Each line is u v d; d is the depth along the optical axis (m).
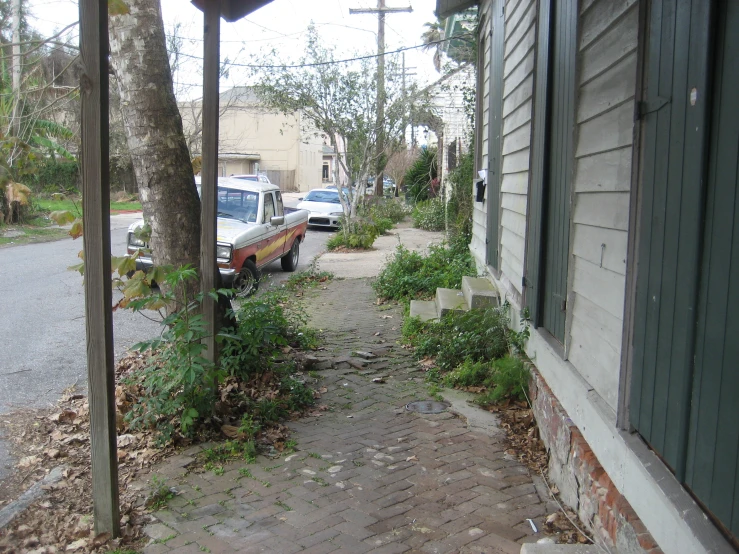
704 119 2.14
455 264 10.58
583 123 3.83
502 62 7.42
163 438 4.40
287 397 5.39
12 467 4.30
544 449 4.51
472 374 5.95
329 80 16.22
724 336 2.00
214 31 4.87
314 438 4.75
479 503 3.76
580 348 3.79
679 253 2.35
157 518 3.57
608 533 3.02
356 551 3.23
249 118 48.09
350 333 8.03
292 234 13.67
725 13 2.04
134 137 5.57
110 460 3.35
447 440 4.73
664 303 2.49
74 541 3.38
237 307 9.48
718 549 1.97
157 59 5.54
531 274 5.30
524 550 3.01
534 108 5.34
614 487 3.06
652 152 2.65
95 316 3.29
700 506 2.18
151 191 5.59
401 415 5.26
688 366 2.25
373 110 17.05
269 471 4.18
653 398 2.60
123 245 16.03
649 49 2.71
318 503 3.74
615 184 3.16
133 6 5.40
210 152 4.98
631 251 2.87
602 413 3.20
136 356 6.84
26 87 7.91
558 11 4.58
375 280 11.72
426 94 17.23
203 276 5.11
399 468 4.23
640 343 2.75
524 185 5.83
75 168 20.06
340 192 18.00
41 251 15.47
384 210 26.22
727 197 2.00
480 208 9.53
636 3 2.92
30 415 5.23
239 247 10.23
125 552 3.23
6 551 3.28
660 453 2.52
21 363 6.65
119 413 4.82
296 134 51.94
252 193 11.77
